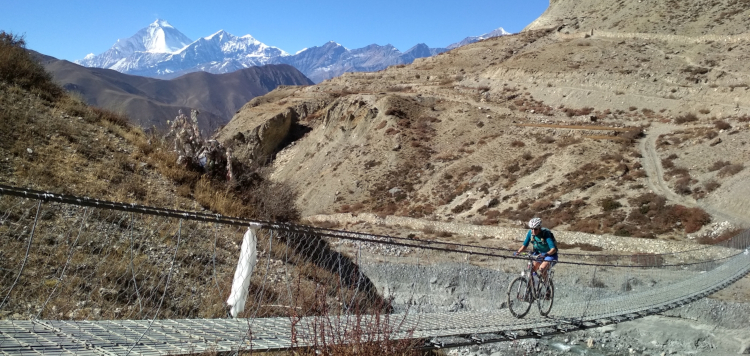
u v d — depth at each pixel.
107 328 6.80
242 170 19.30
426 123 78.31
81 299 8.12
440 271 23.06
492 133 69.75
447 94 91.38
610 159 52.94
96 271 8.86
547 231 11.40
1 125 13.53
